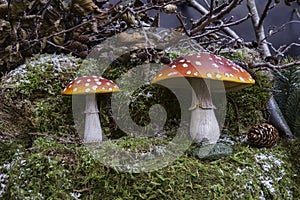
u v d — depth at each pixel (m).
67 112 1.05
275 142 1.05
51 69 1.06
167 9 1.12
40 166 0.95
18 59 1.11
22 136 1.01
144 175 0.94
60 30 1.15
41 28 1.15
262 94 1.09
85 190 0.94
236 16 1.52
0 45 1.13
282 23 1.58
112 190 0.94
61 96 1.05
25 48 1.12
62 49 1.15
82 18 1.17
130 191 0.94
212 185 0.95
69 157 0.96
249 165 1.00
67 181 0.95
